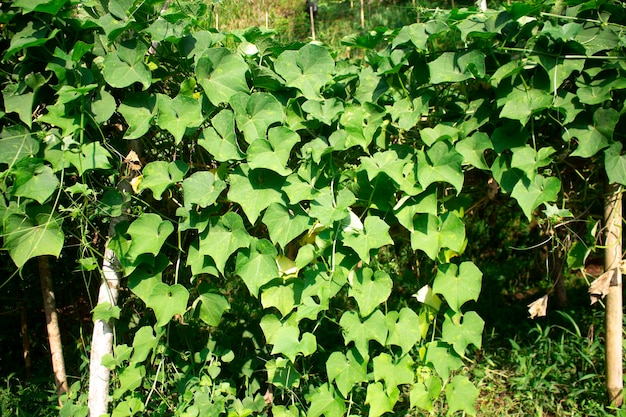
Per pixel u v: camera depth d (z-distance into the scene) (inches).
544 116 66.9
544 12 66.1
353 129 65.7
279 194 66.1
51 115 61.2
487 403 92.3
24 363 111.2
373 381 78.5
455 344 71.5
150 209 75.5
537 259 130.4
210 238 67.6
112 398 74.8
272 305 70.3
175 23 64.1
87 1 63.0
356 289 68.2
